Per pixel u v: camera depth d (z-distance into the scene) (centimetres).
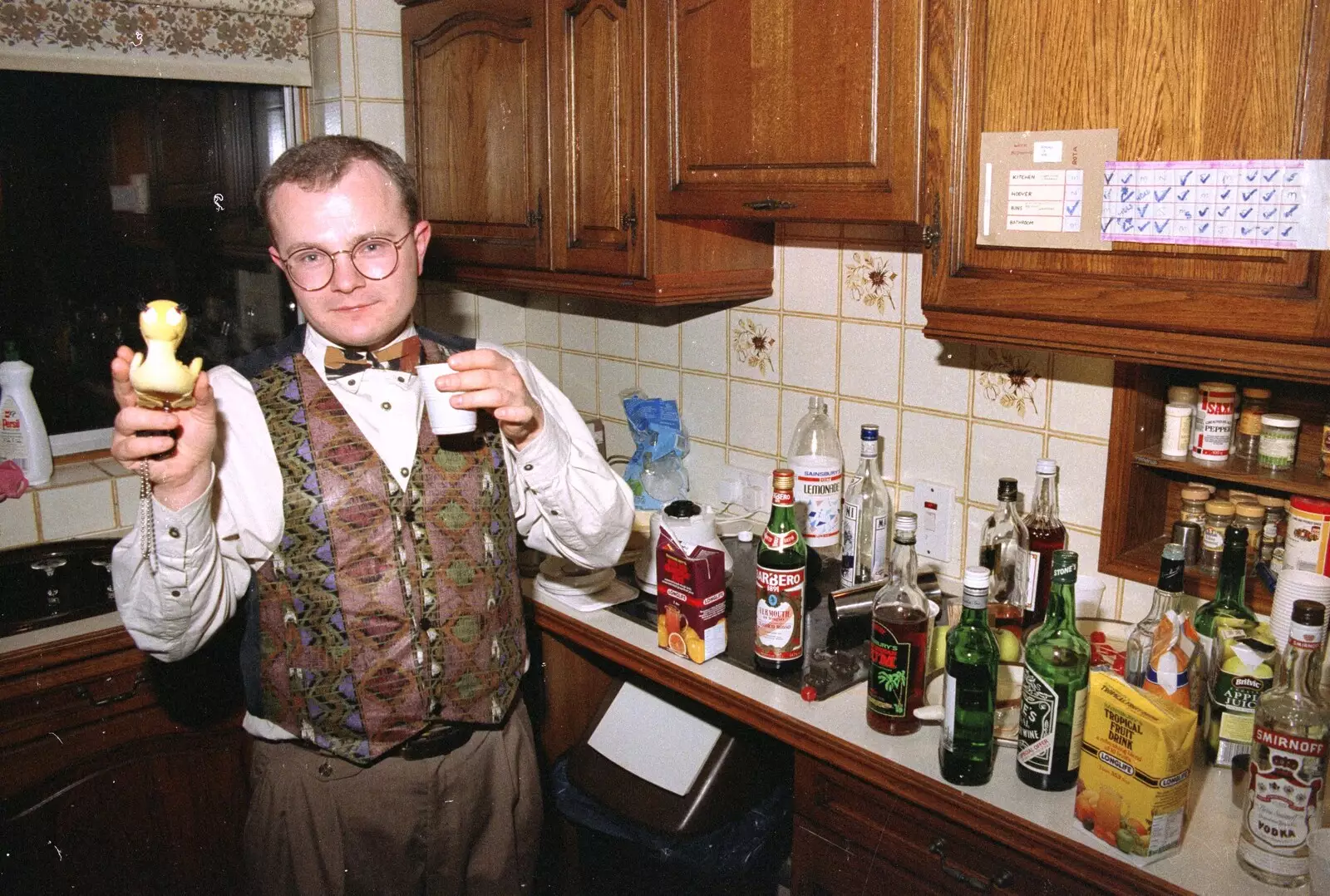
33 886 187
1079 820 122
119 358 101
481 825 149
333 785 138
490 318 274
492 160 220
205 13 225
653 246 189
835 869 151
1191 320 119
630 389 252
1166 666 131
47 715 185
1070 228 128
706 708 182
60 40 208
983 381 182
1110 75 121
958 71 135
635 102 184
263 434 131
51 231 218
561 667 207
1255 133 110
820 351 207
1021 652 149
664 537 167
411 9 235
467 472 139
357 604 132
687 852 173
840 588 178
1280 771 110
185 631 121
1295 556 143
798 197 160
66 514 216
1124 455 162
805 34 154
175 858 202
